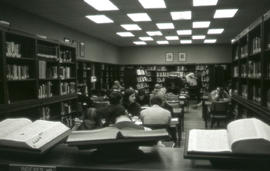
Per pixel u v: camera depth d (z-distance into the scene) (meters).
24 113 5.04
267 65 3.93
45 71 5.57
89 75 10.62
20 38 5.06
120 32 11.15
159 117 4.61
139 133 1.06
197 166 1.02
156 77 16.42
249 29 4.88
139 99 8.10
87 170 1.00
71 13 7.44
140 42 14.78
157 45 16.34
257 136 0.92
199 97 13.87
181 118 7.13
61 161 1.08
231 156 0.96
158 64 16.34
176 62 16.27
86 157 1.13
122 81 15.98
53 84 6.27
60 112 6.41
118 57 16.58
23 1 6.05
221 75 13.47
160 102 4.86
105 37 12.60
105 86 13.20
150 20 8.72
